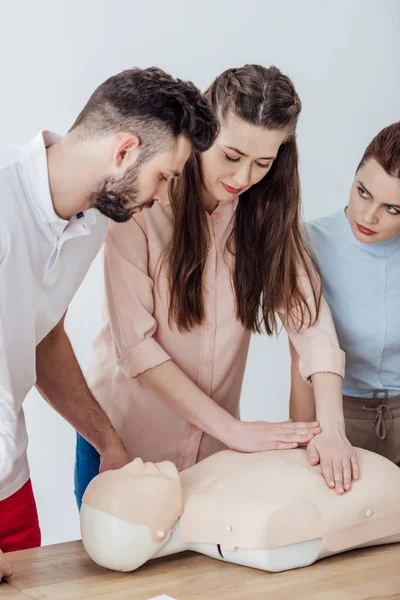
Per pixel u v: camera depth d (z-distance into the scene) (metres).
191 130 1.08
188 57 2.21
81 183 1.13
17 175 1.14
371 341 1.62
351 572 1.13
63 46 2.10
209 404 1.40
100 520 1.10
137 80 1.08
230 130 1.28
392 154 1.43
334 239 1.63
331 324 1.50
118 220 1.16
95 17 2.11
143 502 1.11
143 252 1.44
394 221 1.50
